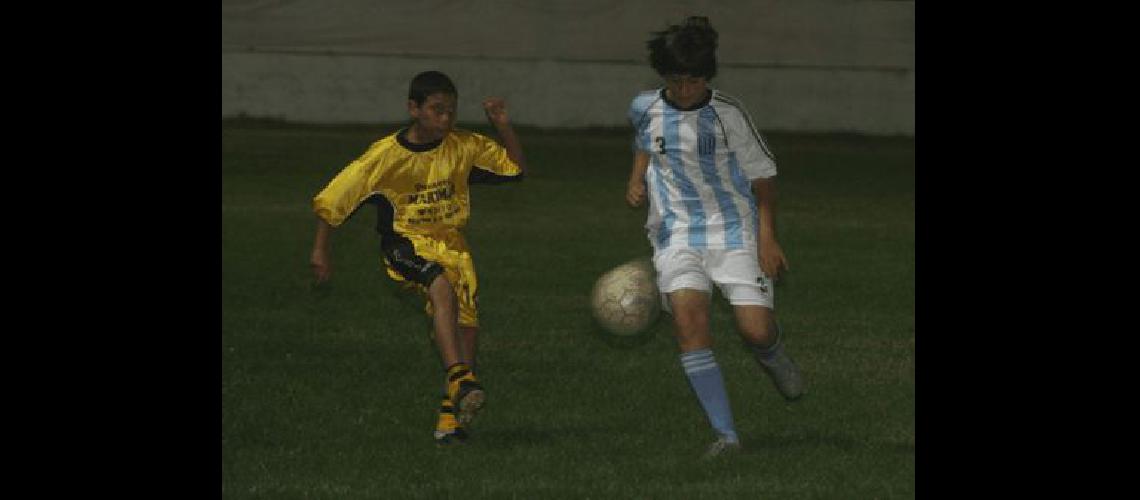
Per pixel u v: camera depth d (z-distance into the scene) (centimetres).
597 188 7238
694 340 2284
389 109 11550
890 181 8044
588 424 2478
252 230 5438
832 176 8281
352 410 2586
